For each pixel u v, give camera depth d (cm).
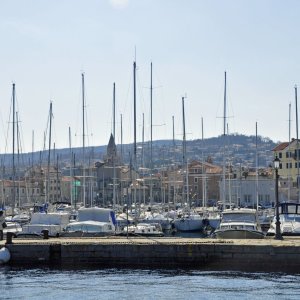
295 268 4131
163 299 3212
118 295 3325
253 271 4122
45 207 8300
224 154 8800
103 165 16675
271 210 9744
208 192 17912
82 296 3309
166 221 7931
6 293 3397
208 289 3462
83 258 4359
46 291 3444
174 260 4281
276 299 3183
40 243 4431
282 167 16012
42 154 12250
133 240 4644
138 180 11338
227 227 5416
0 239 5166
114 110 8694
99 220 6225
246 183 15862
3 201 10231
